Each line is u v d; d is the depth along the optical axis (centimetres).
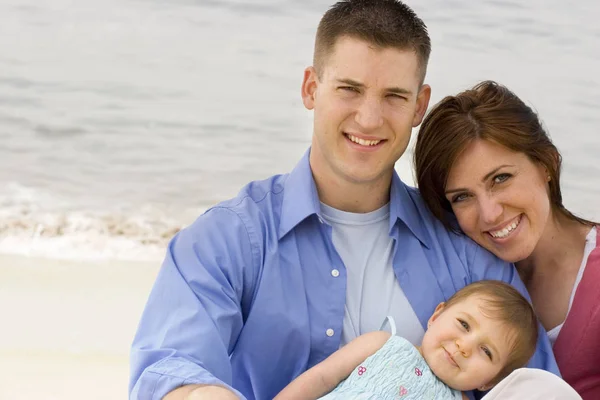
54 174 1028
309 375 332
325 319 341
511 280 367
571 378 377
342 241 354
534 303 394
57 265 811
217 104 1105
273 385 343
